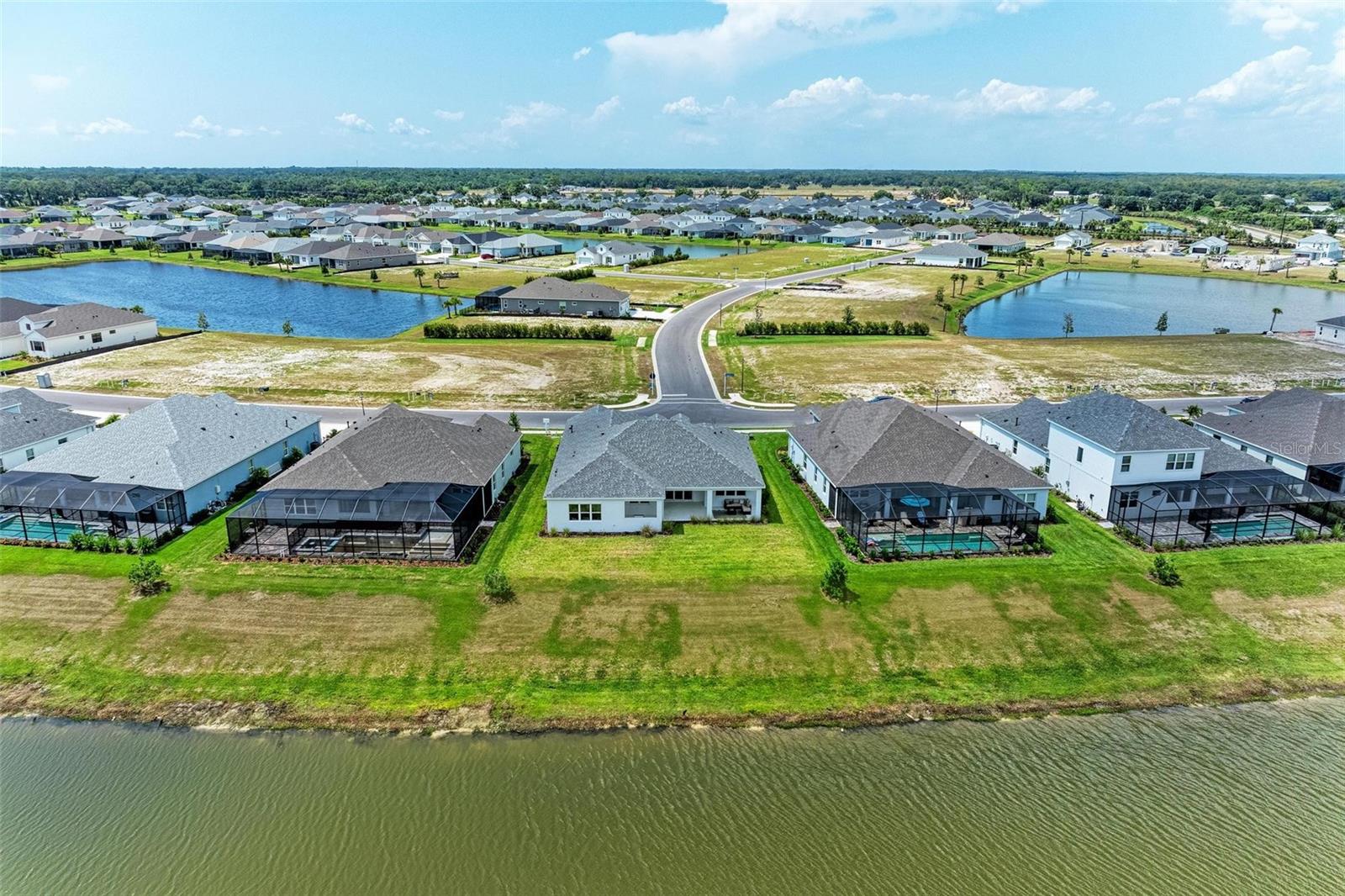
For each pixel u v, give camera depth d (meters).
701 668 37.28
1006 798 30.23
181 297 143.50
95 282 159.38
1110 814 29.52
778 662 37.72
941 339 110.06
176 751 32.41
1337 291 158.62
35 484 48.53
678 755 32.38
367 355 97.69
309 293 148.25
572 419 67.94
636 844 27.72
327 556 45.31
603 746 32.75
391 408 55.72
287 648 38.06
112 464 50.97
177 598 41.25
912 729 34.12
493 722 34.03
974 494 49.59
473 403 78.38
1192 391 85.06
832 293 144.62
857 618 40.75
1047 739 33.66
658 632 39.50
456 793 30.12
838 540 48.41
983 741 33.44
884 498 48.25
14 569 43.59
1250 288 163.88
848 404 61.72
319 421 65.31
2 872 26.77
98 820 28.89
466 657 37.59
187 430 54.12
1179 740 33.75
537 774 31.17
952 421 61.66
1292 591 43.72
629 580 43.59
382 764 31.67
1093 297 153.12
